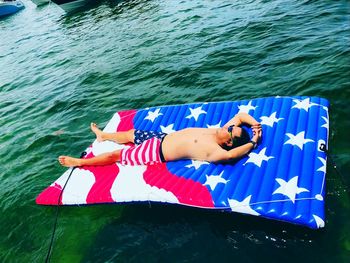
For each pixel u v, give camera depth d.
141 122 3.21
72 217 2.68
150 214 2.49
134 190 2.53
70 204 2.70
